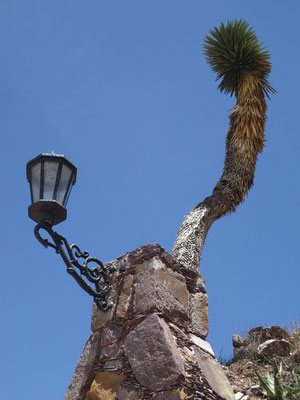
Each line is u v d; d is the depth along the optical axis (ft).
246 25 33.58
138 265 14.43
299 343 25.18
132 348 13.02
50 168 12.73
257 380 22.31
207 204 26.89
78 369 14.05
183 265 14.99
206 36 34.04
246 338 27.45
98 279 13.84
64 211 12.52
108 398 12.77
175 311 13.74
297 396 18.99
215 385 13.01
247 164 28.99
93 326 14.53
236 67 32.86
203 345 13.87
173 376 12.05
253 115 30.40
